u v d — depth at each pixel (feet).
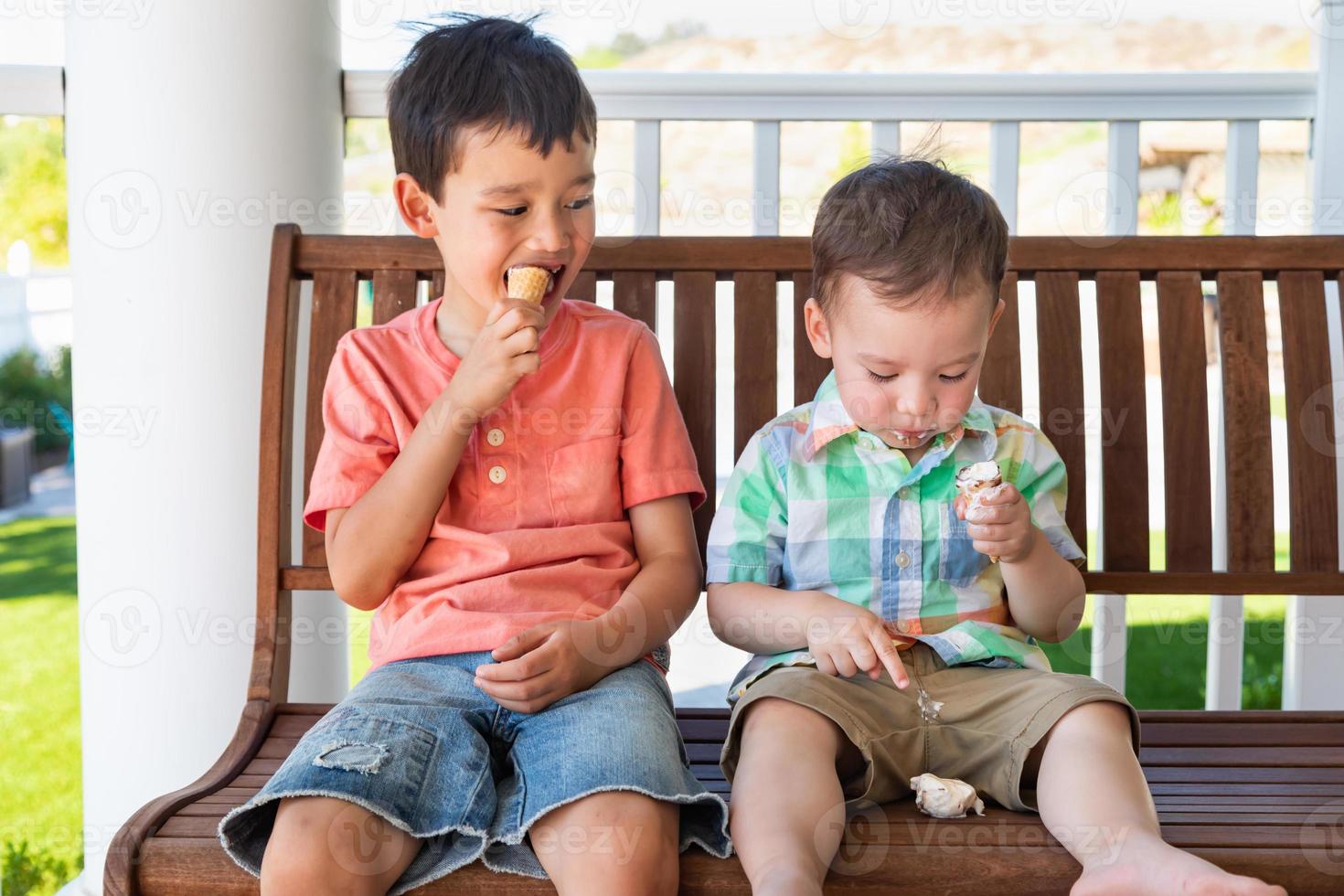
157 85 5.62
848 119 6.46
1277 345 13.23
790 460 4.65
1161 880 3.21
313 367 5.25
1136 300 5.23
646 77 6.36
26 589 15.07
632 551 4.67
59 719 11.16
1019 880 3.48
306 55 5.88
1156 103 6.42
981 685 4.22
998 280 4.34
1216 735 4.62
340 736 3.72
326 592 6.28
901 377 4.21
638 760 3.61
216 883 3.50
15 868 7.80
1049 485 4.67
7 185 20.58
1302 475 5.16
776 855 3.42
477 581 4.34
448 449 4.23
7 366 12.74
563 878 3.42
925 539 4.54
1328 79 6.27
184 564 5.79
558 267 4.48
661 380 4.83
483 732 4.05
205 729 5.87
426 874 3.55
